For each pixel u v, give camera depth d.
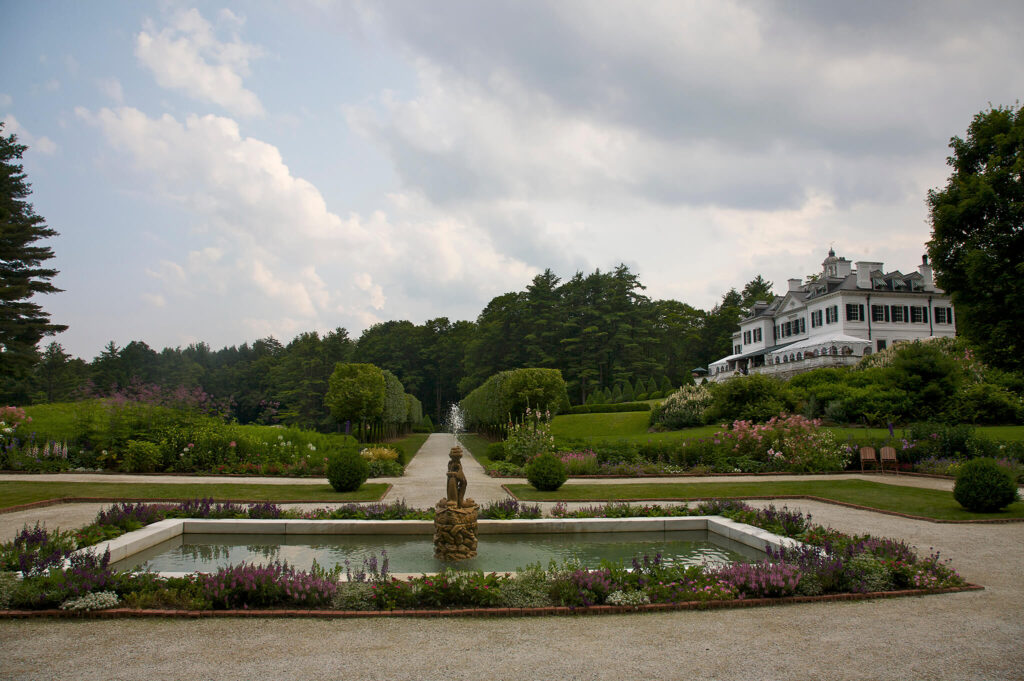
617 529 11.97
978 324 19.47
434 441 49.53
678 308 89.75
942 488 17.66
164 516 11.90
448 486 10.05
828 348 45.47
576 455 22.41
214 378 90.44
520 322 76.06
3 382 48.62
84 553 8.21
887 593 7.61
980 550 10.24
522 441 23.64
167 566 9.29
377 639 6.15
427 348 91.88
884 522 12.95
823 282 52.88
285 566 7.77
